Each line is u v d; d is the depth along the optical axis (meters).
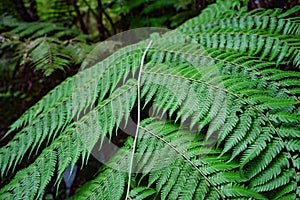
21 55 2.18
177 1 2.39
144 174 1.24
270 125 1.19
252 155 1.15
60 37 2.39
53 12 2.96
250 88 1.32
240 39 1.59
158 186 1.20
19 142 1.53
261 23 1.64
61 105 1.58
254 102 1.24
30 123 1.57
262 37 1.56
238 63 1.43
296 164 1.12
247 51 1.60
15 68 2.34
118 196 1.24
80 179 1.97
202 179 1.17
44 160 1.38
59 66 1.96
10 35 2.33
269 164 1.14
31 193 1.33
